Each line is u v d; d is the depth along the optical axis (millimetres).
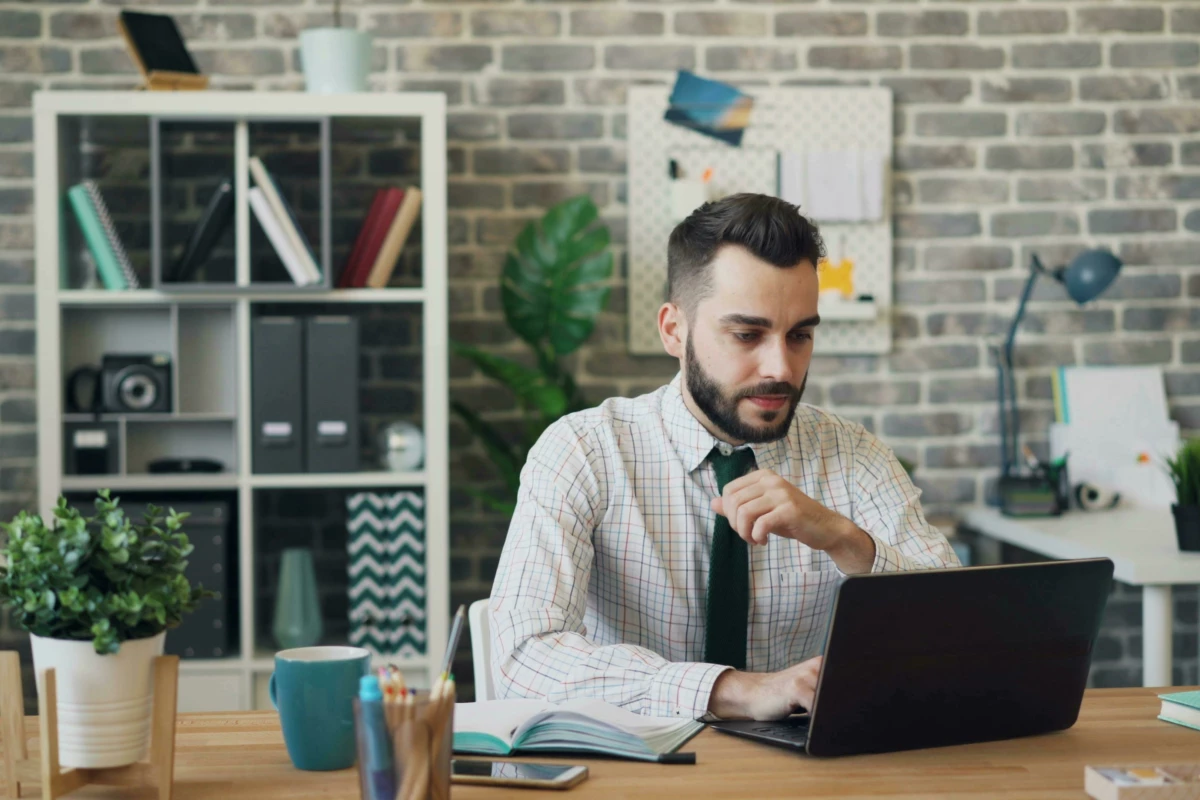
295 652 1203
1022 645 1236
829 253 3350
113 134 3129
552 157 3307
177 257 3195
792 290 1448
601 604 1640
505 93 3293
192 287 2842
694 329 1501
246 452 2904
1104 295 3428
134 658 1055
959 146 3385
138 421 3129
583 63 3305
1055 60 3393
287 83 3242
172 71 2945
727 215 1465
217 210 2871
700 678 1306
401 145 3268
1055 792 1081
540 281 3127
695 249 1496
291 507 3273
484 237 3305
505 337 3318
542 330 3139
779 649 1639
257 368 2902
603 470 1622
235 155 3059
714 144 3312
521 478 1648
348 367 2916
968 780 1116
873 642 1160
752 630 1617
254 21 3232
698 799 1062
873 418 3395
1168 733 1287
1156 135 3416
